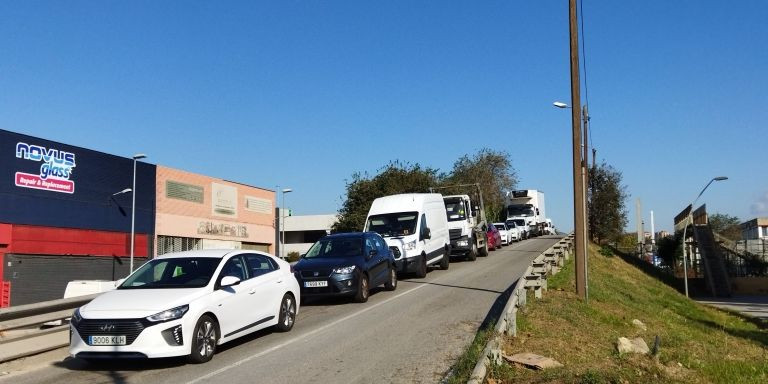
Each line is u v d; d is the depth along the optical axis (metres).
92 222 36.66
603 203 47.69
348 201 47.16
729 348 14.52
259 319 10.62
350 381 7.83
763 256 50.69
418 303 14.70
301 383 7.79
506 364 8.03
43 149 33.53
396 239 20.12
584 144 35.09
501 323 9.94
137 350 8.34
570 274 19.80
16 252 31.70
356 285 15.06
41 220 33.25
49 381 8.25
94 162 37.00
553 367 8.05
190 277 9.71
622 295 21.00
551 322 11.62
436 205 23.80
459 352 9.31
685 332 15.97
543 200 58.19
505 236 39.97
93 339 8.43
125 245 39.22
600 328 12.24
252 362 9.03
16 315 9.21
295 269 15.38
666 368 10.02
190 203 46.06
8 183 31.47
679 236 50.47
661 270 48.25
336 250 16.28
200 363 8.98
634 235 68.81
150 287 9.55
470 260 28.70
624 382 7.73
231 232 51.12
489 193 65.25
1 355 9.30
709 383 9.66
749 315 28.73
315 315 13.70
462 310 13.33
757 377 10.35
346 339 10.62
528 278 14.33
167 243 43.44
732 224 104.44
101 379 8.30
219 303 9.47
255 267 11.05
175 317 8.59
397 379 7.88
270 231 57.31
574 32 15.62
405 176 46.59
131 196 40.00
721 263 43.19
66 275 34.50
